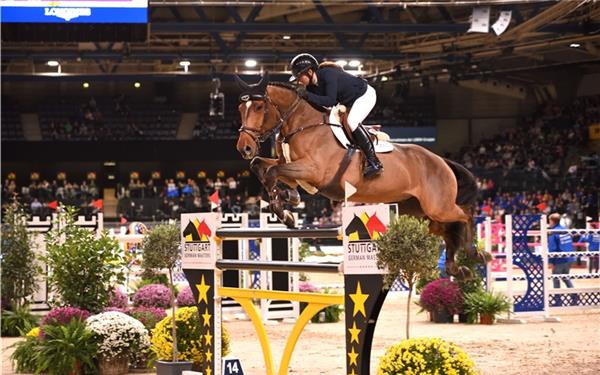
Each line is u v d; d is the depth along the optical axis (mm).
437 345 6066
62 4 18594
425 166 8906
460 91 38500
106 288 9711
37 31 18906
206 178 38719
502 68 34656
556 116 35594
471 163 35344
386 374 6043
